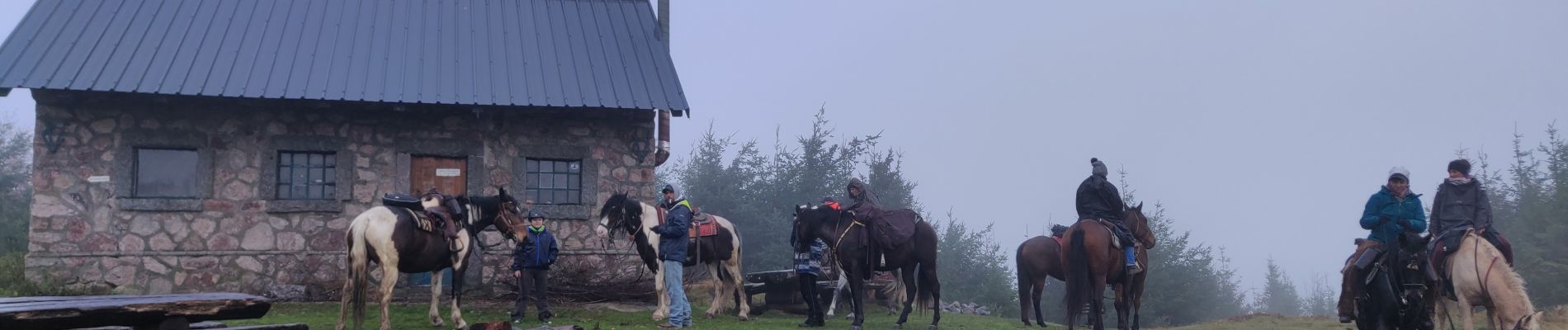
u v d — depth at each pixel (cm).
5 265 1356
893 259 1183
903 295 1339
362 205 1434
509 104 1402
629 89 1511
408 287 1453
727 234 1305
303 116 1430
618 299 1453
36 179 1323
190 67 1364
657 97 1504
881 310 1611
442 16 1647
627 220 1212
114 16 1453
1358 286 942
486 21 1658
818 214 1205
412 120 1464
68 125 1344
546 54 1577
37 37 1372
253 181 1402
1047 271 1397
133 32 1423
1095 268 1040
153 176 1386
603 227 1162
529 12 1719
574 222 1502
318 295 1398
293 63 1421
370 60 1468
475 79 1460
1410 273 903
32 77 1277
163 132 1375
